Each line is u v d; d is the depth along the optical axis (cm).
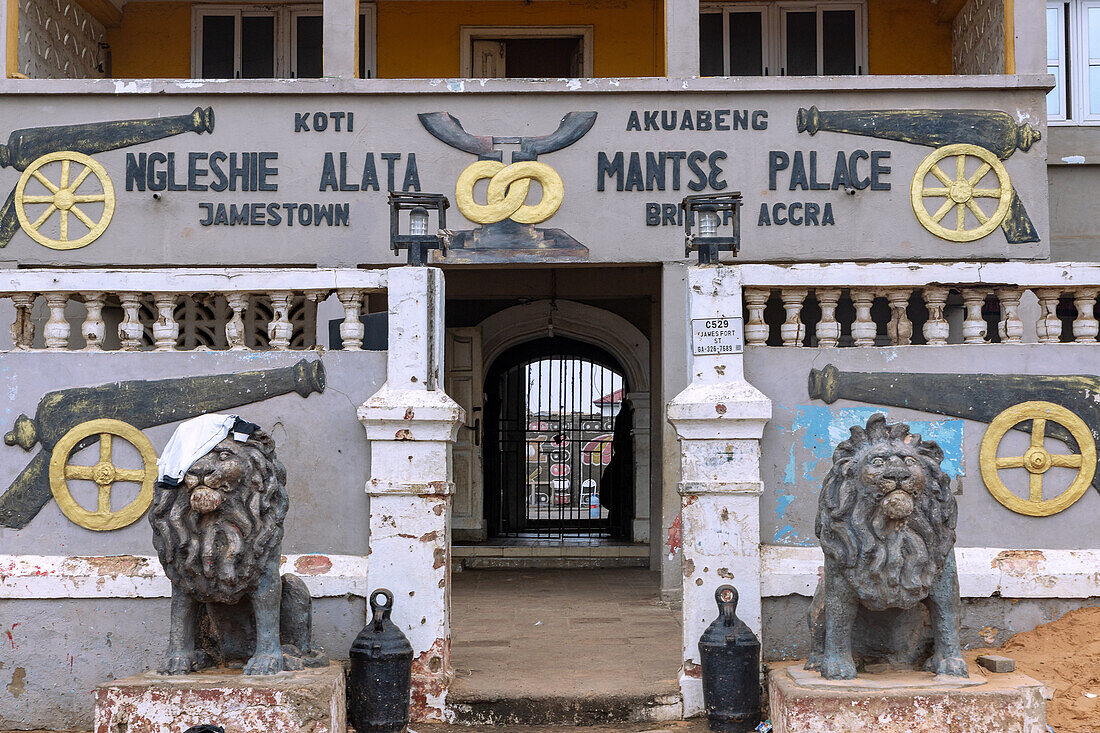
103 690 582
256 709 579
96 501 703
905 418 693
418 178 999
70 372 711
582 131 1003
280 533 602
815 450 692
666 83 999
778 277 693
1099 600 680
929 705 561
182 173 998
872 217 993
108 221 994
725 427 679
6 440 707
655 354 1249
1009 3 1006
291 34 1286
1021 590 675
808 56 1261
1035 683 580
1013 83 985
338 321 789
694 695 668
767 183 998
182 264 994
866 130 995
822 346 703
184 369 708
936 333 705
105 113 1002
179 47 1282
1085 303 704
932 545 573
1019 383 693
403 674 639
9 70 1012
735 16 1269
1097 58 1151
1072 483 690
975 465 692
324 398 705
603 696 667
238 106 1003
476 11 1284
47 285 711
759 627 668
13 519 702
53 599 690
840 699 561
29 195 996
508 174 998
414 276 700
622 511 1452
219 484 577
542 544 1350
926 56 1245
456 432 718
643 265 1019
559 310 1351
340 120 1002
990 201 991
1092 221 1134
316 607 685
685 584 679
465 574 1263
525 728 658
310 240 996
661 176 1000
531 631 884
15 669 689
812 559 681
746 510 676
